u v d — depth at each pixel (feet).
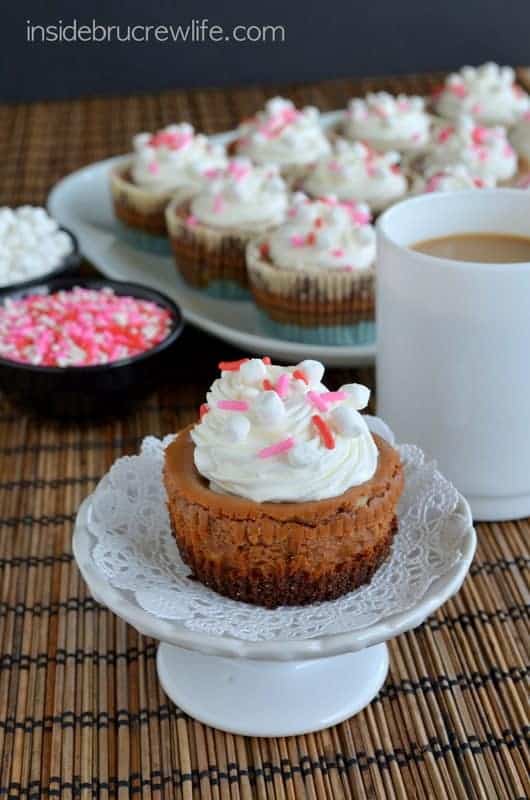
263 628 1.68
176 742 1.72
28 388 2.15
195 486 1.73
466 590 1.90
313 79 3.92
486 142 2.65
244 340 2.23
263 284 2.32
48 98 3.90
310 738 1.73
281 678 1.74
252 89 3.62
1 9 3.75
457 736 1.72
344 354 2.19
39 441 2.17
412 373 1.94
